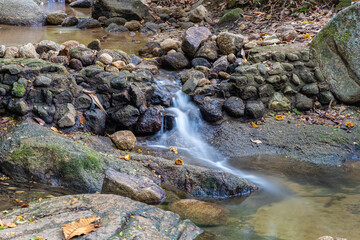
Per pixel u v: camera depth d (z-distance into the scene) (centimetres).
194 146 518
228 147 511
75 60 555
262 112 564
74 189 384
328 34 599
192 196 393
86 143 459
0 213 305
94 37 873
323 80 597
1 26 942
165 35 930
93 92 523
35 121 480
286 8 884
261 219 346
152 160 436
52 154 398
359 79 580
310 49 617
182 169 416
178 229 303
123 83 527
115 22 1023
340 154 491
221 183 396
